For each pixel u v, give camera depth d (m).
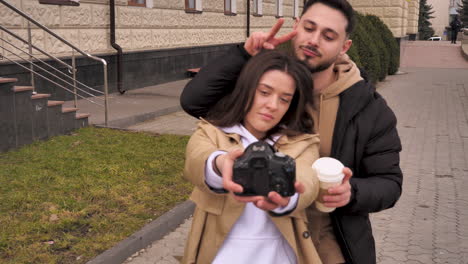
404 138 9.01
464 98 13.97
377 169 1.77
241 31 19.14
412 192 6.06
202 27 16.28
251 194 1.25
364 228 1.80
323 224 1.81
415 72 21.72
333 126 1.79
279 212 1.44
